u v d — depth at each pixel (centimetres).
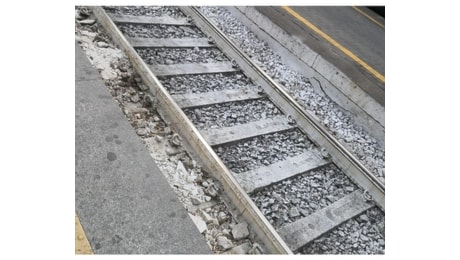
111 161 258
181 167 298
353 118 463
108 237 218
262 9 570
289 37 525
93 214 224
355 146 415
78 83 306
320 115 451
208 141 340
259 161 347
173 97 377
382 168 389
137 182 253
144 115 334
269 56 534
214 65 459
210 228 266
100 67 359
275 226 292
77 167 244
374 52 591
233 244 264
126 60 385
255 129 381
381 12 950
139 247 220
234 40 532
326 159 381
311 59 502
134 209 237
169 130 326
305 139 402
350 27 693
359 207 337
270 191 323
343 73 473
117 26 441
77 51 343
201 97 394
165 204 248
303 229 297
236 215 283
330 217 316
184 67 429
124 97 342
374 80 479
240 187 290
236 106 410
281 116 421
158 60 422
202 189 290
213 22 542
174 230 236
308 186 344
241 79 461
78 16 414
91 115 284
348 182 364
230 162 334
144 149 280
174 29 495
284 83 484
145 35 450
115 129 283
